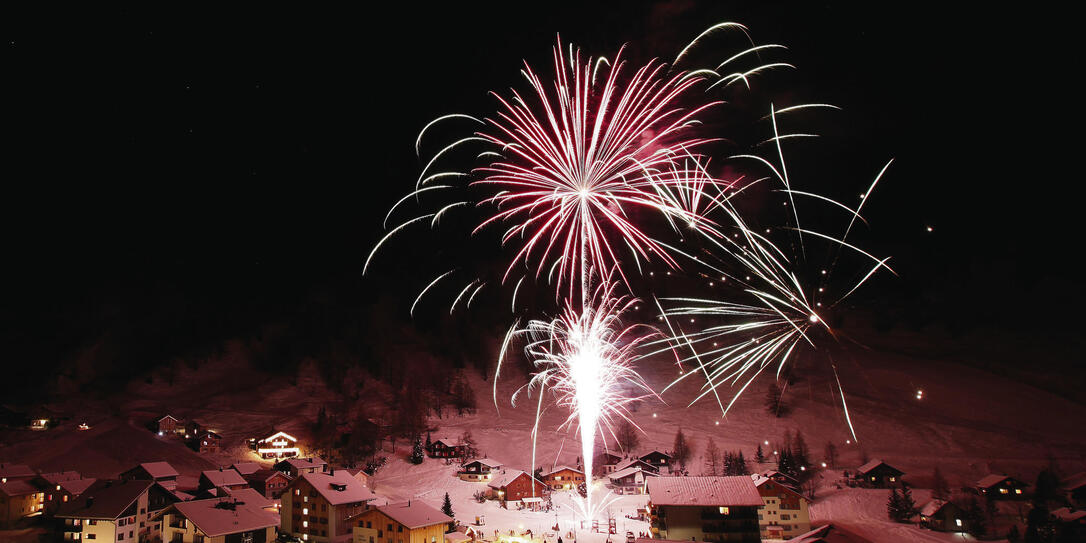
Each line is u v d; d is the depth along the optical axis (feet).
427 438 375.66
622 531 216.54
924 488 290.97
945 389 440.04
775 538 222.69
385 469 335.47
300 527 208.54
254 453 349.41
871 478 294.25
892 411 410.52
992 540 218.18
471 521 233.96
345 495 206.90
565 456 372.38
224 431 383.04
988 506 240.53
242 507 191.62
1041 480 264.11
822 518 247.29
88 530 177.27
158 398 427.33
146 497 186.80
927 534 223.51
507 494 277.44
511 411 456.45
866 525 235.81
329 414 427.33
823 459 339.77
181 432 363.56
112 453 301.43
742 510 191.52
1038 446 352.08
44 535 184.55
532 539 201.26
